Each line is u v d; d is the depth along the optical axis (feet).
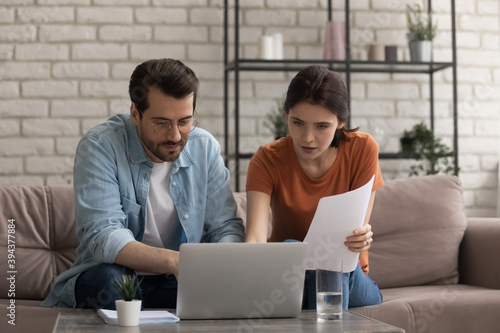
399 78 12.42
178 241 7.01
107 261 6.08
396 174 12.27
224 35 11.77
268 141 12.00
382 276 8.49
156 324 5.03
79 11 11.50
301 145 6.48
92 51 11.54
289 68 11.85
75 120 11.50
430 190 8.93
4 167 11.31
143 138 6.36
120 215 6.41
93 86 11.53
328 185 7.09
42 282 7.78
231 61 11.82
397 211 8.71
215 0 11.87
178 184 6.84
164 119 6.12
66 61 11.48
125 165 6.61
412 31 11.88
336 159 7.09
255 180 7.11
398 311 7.11
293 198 7.09
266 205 7.04
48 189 8.22
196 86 6.21
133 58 11.64
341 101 6.34
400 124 12.42
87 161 6.45
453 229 8.77
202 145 7.09
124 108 11.62
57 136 11.45
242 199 8.47
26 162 11.37
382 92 12.39
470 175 12.50
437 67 12.09
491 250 8.39
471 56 12.58
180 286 5.19
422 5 12.44
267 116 11.69
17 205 7.98
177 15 11.78
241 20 11.98
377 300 7.20
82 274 6.16
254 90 11.99
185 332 4.68
